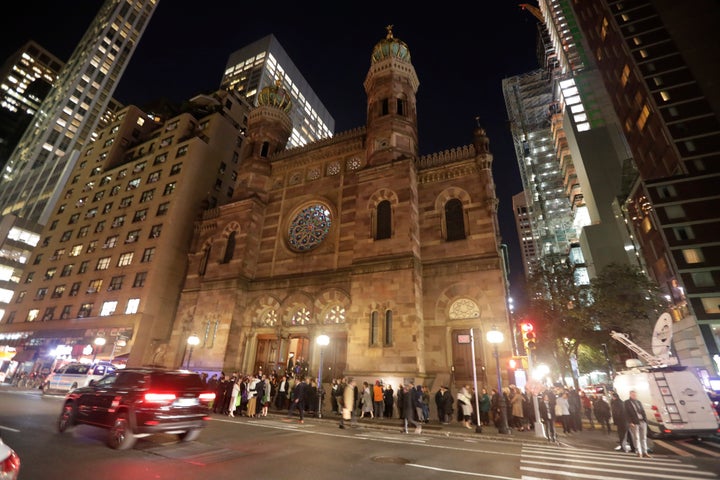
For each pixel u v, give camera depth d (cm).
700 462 1046
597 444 1410
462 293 2342
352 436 1353
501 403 1612
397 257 2430
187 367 2708
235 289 2923
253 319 2912
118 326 3669
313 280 2795
